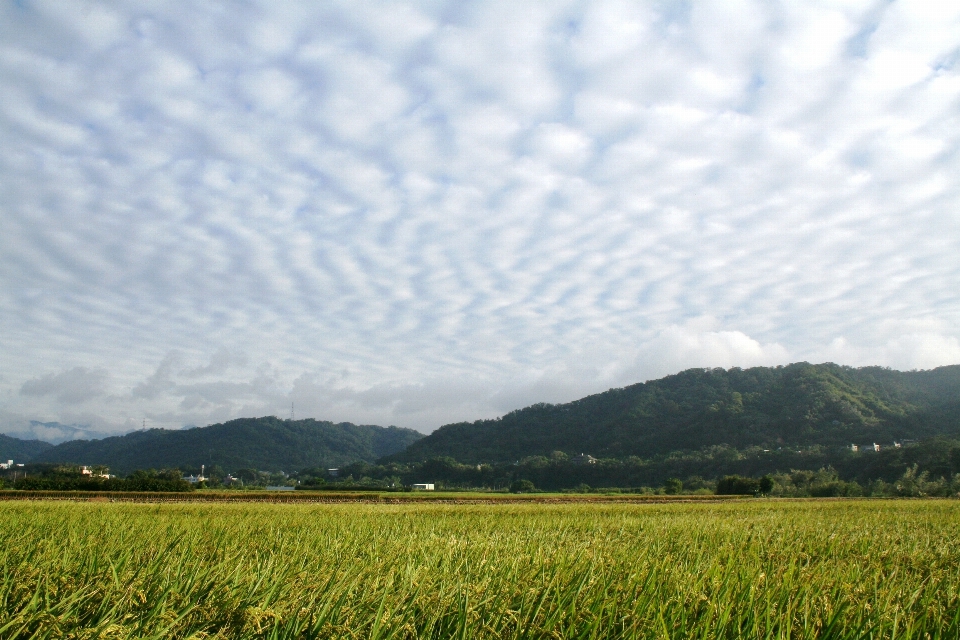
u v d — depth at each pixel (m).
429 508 26.47
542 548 8.91
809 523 17.64
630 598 5.84
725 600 5.51
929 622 5.54
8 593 4.99
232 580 5.67
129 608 4.74
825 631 5.04
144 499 41.38
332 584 5.59
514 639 4.66
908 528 17.12
